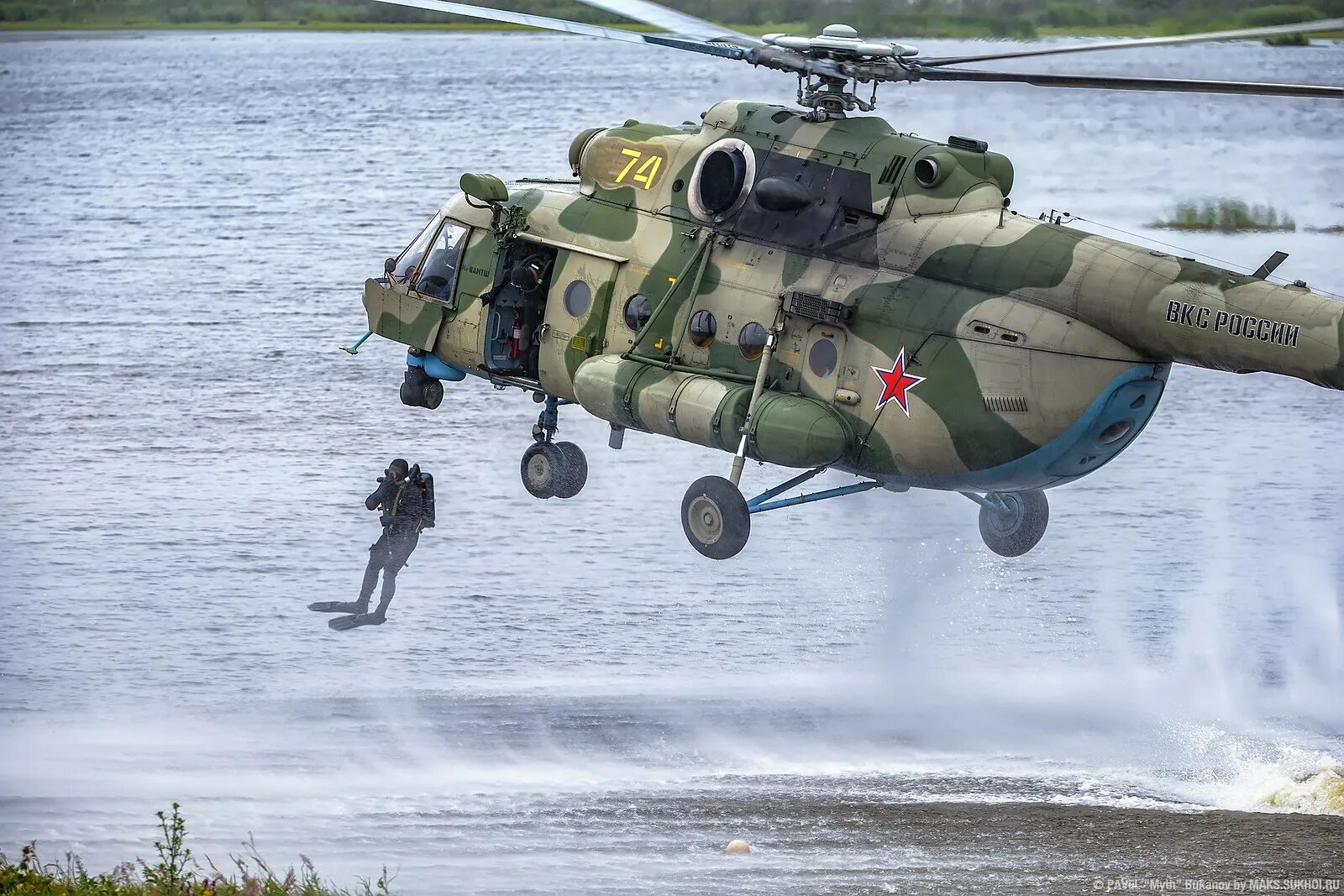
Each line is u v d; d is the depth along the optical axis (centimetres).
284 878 4397
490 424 11644
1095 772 5412
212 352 13750
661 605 7719
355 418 11706
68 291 16512
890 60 5550
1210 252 16300
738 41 5781
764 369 5594
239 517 9238
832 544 8812
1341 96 4556
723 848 4572
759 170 5828
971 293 5272
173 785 5397
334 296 15912
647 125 6400
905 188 5497
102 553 8544
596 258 6206
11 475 10169
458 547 8700
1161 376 5162
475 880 4309
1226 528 8950
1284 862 4306
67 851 4775
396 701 6325
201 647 7044
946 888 4131
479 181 6456
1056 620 7438
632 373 5938
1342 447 10769
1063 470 5250
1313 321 4659
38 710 6241
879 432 5394
